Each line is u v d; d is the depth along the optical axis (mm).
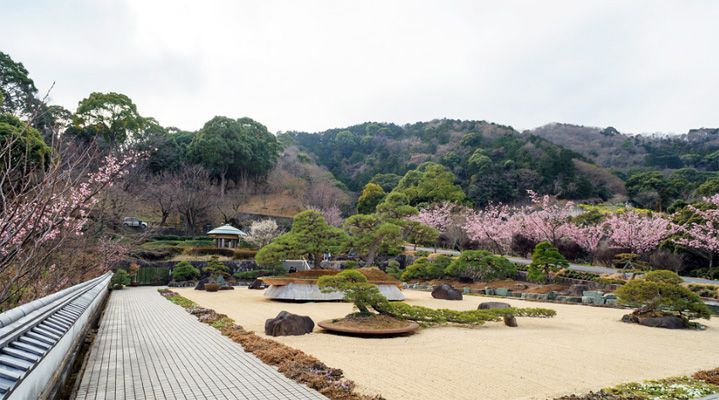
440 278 27078
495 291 22031
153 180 38219
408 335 9742
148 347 8016
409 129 93125
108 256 13320
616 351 8375
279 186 57406
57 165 5047
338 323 9945
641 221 28141
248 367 6461
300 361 6492
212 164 47094
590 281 21656
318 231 17859
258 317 12445
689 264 24672
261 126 58094
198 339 8852
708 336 10570
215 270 28312
